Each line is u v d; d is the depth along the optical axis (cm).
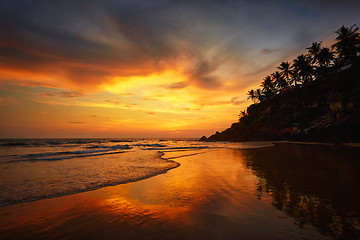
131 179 764
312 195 499
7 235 327
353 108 3284
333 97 3912
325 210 401
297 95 5044
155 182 713
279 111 5447
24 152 2228
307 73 5338
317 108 4300
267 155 1527
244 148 2628
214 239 300
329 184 605
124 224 368
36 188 632
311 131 3828
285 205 438
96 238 315
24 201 508
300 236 299
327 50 5125
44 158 1521
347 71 3916
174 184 679
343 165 955
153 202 496
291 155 1476
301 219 362
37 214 422
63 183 702
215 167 1016
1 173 888
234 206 445
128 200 515
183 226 352
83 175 845
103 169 998
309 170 845
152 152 2150
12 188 631
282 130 4688
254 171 859
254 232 318
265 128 5294
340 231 312
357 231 312
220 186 629
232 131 6581
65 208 459
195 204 470
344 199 466
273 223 349
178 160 1367
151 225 361
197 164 1146
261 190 562
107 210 445
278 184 620
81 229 350
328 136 3344
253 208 427
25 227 359
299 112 4688
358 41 4159
